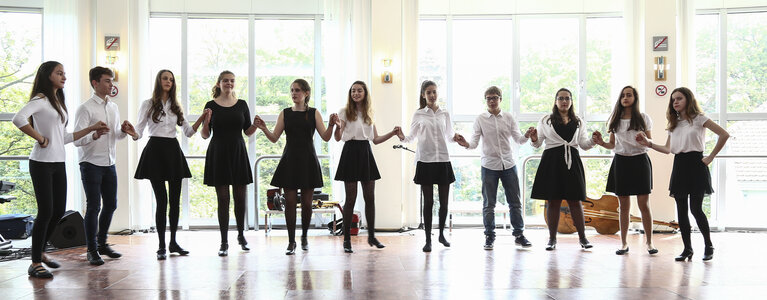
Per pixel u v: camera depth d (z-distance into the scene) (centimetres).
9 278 372
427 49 724
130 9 656
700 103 712
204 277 371
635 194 472
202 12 710
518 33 720
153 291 328
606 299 307
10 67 699
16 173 695
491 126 514
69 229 519
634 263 430
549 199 498
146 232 659
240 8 713
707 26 710
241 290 330
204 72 714
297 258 453
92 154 431
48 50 648
